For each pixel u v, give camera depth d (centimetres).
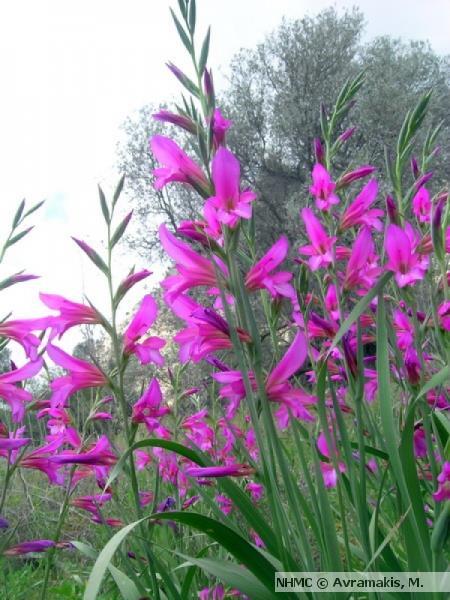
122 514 45
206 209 34
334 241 41
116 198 40
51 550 48
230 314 31
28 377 43
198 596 52
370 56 379
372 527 33
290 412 34
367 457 50
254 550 31
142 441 33
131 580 40
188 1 34
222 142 34
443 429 42
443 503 35
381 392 32
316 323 41
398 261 39
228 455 68
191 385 92
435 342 49
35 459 47
